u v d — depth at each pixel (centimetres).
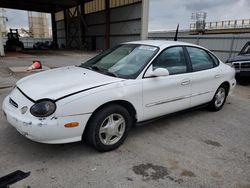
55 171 239
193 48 389
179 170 251
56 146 289
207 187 226
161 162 265
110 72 305
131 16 2052
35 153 271
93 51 2492
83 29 2888
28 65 1023
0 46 1505
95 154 275
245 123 401
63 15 3328
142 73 299
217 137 339
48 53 2083
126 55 341
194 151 294
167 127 368
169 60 340
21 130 238
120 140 291
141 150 290
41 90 253
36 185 216
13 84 614
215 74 412
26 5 3081
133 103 288
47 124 229
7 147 281
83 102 244
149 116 315
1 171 234
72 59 1498
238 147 311
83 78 282
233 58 775
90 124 261
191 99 373
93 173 239
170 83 327
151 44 349
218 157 282
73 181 225
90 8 2708
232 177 243
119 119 284
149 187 222
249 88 715
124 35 2200
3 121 357
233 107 495
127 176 237
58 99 236
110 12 2350
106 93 260
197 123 391
